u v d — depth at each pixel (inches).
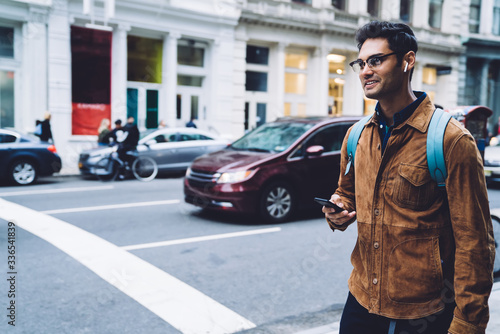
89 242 227.6
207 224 275.4
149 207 322.0
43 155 434.0
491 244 60.1
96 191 391.2
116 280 175.3
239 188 270.7
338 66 827.4
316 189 296.4
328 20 777.6
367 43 64.2
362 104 840.3
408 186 62.1
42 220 273.3
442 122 61.3
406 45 61.9
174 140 497.4
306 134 297.7
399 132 63.2
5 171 414.6
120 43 604.1
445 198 62.0
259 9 728.3
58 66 556.7
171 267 192.9
